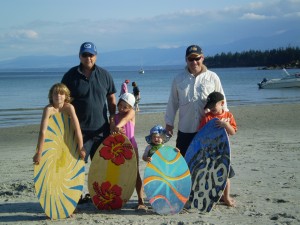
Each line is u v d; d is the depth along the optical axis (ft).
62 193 13.21
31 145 32.83
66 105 13.57
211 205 13.39
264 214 13.15
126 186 13.93
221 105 14.25
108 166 13.98
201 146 14.11
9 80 205.87
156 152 13.64
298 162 21.88
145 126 41.86
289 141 29.94
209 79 14.46
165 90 107.04
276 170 19.94
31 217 13.30
